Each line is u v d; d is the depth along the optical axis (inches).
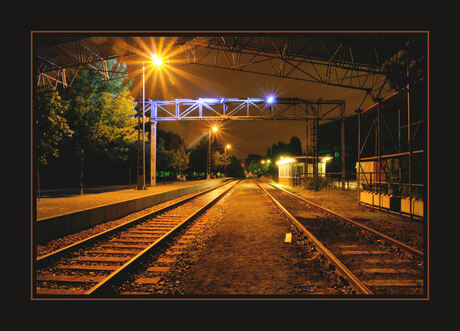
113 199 563.5
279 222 384.5
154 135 1127.6
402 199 426.0
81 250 253.3
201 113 1085.1
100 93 749.3
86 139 717.9
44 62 702.5
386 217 421.7
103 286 160.2
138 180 869.2
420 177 449.7
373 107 524.7
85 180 1371.8
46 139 491.8
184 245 268.4
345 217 406.3
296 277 183.2
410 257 226.2
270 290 163.2
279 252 239.9
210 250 247.6
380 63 658.8
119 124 786.2
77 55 719.1
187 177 2753.4
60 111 473.7
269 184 1673.2
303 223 379.2
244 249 249.8
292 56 791.1
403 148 516.7
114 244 278.7
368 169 666.2
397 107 514.3
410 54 452.8
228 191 1051.9
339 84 785.6
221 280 178.9
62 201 519.5
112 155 840.9
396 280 180.9
